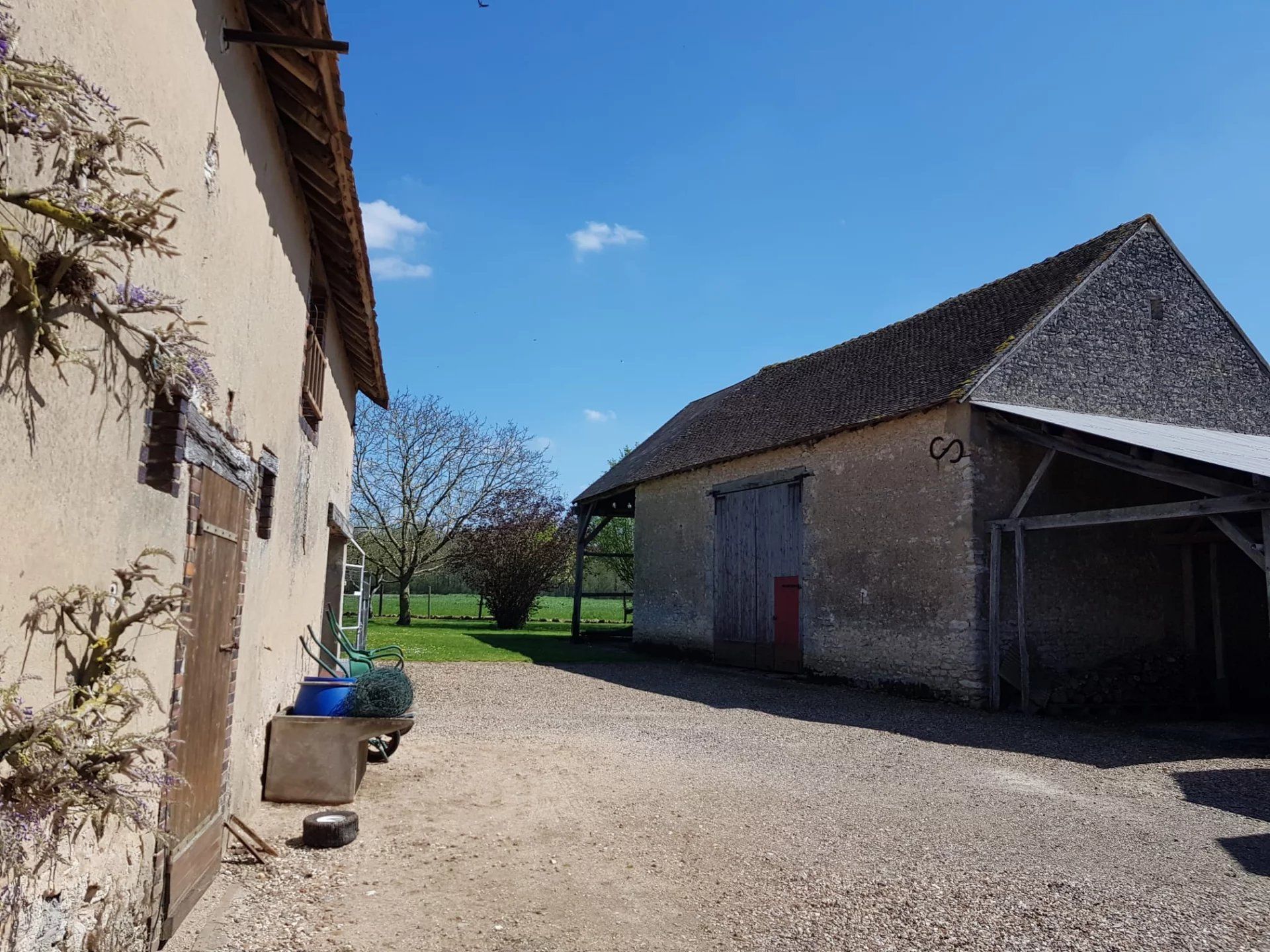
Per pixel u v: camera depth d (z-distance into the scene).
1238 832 5.49
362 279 6.92
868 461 13.38
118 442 2.57
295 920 3.54
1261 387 14.53
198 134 3.21
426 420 27.67
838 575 13.82
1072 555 12.02
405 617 27.34
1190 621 12.55
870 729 9.51
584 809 5.65
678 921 3.77
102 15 2.34
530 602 27.58
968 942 3.63
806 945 3.56
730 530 16.88
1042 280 13.95
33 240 2.10
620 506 23.95
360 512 27.34
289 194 5.11
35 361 2.08
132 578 2.63
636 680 14.13
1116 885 4.41
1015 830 5.44
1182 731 9.84
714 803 5.95
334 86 4.21
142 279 2.70
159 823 2.99
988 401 11.75
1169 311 13.86
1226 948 3.63
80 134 2.10
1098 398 12.80
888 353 15.67
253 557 4.64
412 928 3.54
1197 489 8.87
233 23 3.69
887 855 4.84
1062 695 10.57
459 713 9.87
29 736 1.95
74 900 2.37
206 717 3.62
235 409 3.96
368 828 4.92
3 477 1.96
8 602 2.00
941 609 11.82
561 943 3.47
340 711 5.62
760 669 15.61
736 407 19.55
